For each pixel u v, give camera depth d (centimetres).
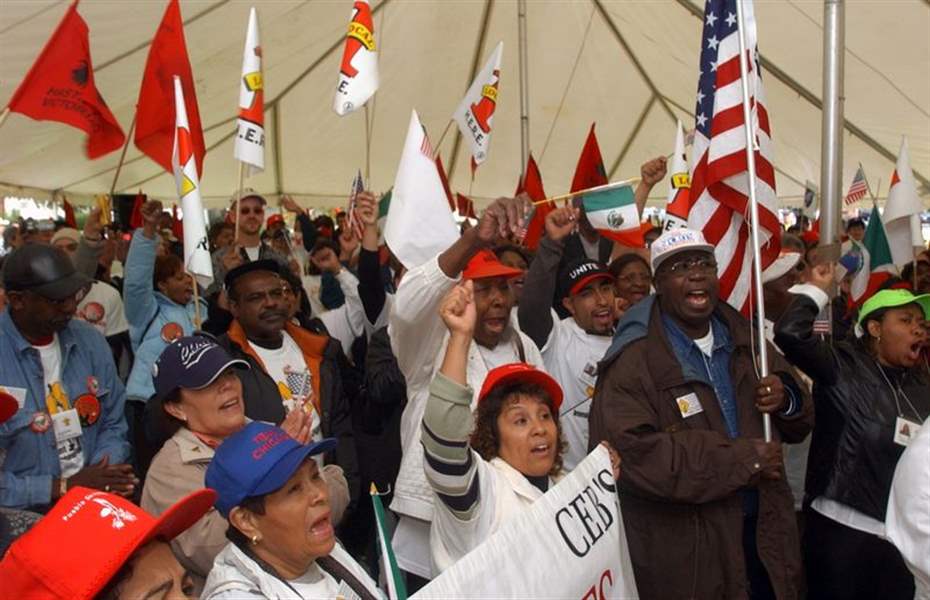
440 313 257
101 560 164
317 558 232
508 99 1319
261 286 385
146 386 488
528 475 281
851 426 373
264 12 930
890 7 800
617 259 515
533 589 241
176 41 473
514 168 1565
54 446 348
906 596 372
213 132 1328
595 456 276
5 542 251
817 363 372
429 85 1271
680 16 1028
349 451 404
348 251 669
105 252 767
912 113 1008
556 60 1230
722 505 319
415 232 336
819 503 388
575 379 430
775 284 480
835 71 458
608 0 1062
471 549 257
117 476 325
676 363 329
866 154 1167
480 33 1155
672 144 1476
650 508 322
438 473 250
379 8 1055
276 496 211
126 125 1080
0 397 265
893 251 633
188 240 388
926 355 408
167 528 180
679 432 313
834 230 460
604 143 1491
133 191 1500
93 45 830
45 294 341
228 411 291
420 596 226
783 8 875
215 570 215
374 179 1596
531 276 418
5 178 1248
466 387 249
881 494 371
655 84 1292
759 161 376
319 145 1434
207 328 470
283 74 1183
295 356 402
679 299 334
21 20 729
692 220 390
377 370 431
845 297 699
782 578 323
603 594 260
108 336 586
